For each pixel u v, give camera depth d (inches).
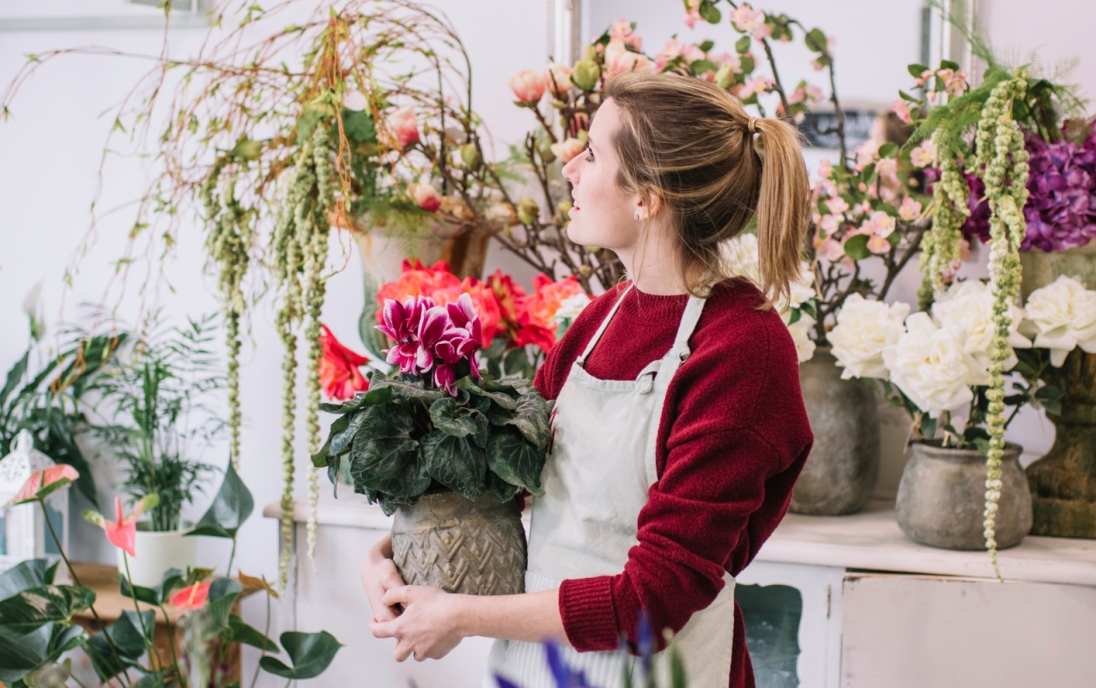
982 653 55.5
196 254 83.0
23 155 86.2
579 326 47.4
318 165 60.4
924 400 56.2
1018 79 54.1
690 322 41.0
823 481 64.2
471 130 70.0
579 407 42.9
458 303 42.1
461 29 76.6
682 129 40.3
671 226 41.7
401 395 39.7
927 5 68.3
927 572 56.3
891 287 71.7
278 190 64.1
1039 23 67.9
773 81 70.7
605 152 41.9
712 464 37.4
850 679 57.0
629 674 20.7
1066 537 61.3
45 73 85.0
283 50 79.0
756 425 37.4
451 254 69.9
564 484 42.3
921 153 61.2
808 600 58.3
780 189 39.0
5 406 85.7
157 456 84.4
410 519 41.2
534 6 75.0
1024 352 59.9
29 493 56.2
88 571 81.8
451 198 68.3
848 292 66.2
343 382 64.6
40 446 81.4
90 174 84.8
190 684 30.4
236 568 83.8
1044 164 55.3
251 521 83.4
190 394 83.8
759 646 59.4
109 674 60.7
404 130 65.9
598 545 40.6
